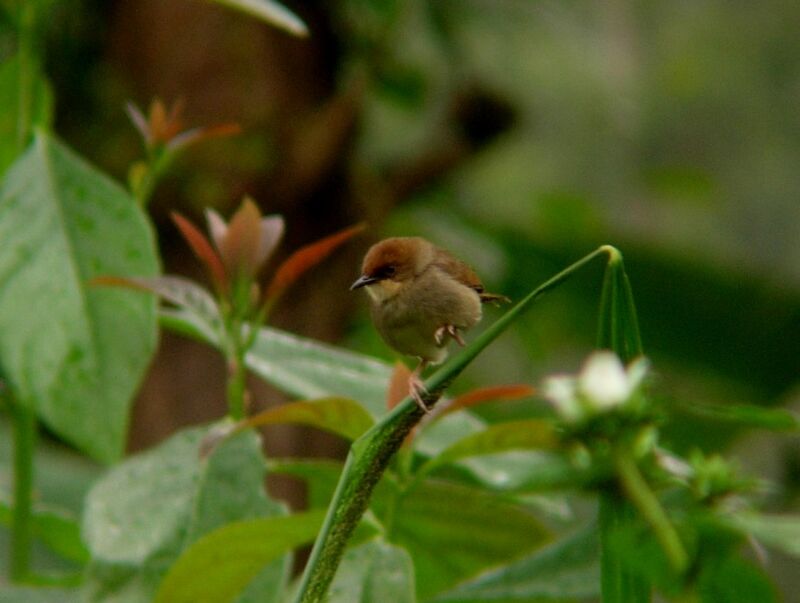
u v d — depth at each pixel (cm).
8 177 453
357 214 489
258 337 455
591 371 355
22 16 459
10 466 477
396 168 492
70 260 452
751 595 369
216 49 485
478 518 453
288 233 486
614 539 349
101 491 449
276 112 485
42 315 450
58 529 457
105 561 448
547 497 453
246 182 484
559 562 449
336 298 488
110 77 486
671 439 487
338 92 488
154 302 451
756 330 496
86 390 450
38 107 460
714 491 414
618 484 422
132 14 485
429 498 452
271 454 483
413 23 492
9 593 450
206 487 449
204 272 484
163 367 484
